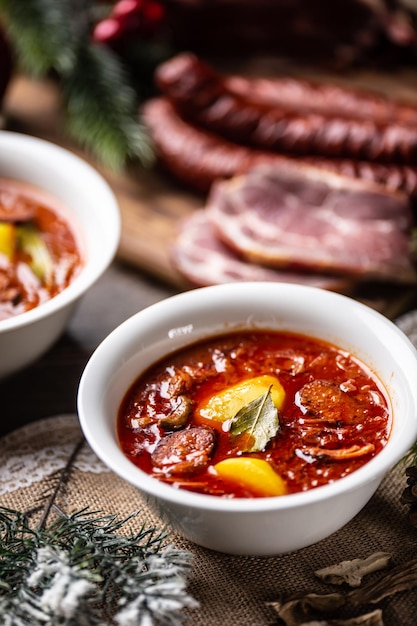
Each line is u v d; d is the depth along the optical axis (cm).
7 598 54
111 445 57
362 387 62
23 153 82
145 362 63
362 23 106
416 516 61
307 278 82
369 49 107
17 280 75
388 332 62
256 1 104
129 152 93
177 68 93
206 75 93
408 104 95
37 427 69
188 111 93
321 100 95
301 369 63
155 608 52
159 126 95
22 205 81
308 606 57
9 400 74
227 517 55
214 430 60
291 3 105
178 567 55
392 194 87
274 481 57
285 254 82
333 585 59
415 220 89
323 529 59
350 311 64
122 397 62
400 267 81
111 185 95
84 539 57
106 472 66
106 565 56
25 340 69
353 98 95
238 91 96
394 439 57
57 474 66
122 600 54
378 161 89
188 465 58
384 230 85
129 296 84
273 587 59
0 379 73
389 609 57
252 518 55
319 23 106
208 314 65
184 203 93
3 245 77
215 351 65
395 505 63
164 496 55
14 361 71
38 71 99
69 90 97
